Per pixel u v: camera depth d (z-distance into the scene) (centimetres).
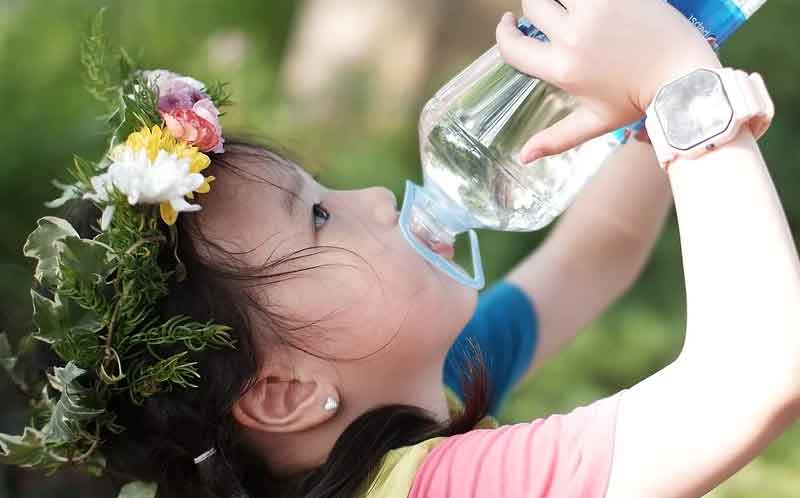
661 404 151
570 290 225
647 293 477
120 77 187
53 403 184
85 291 166
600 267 225
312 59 584
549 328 223
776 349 142
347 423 182
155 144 166
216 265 176
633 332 457
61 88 442
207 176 181
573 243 226
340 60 579
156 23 541
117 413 177
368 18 583
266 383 179
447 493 165
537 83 177
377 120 558
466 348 204
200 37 555
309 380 179
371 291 179
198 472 181
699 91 148
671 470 148
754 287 144
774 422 143
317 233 183
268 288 177
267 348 177
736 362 143
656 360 450
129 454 179
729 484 397
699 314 148
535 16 158
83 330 170
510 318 220
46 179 400
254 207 181
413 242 184
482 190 185
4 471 330
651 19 154
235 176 183
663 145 151
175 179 160
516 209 188
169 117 171
